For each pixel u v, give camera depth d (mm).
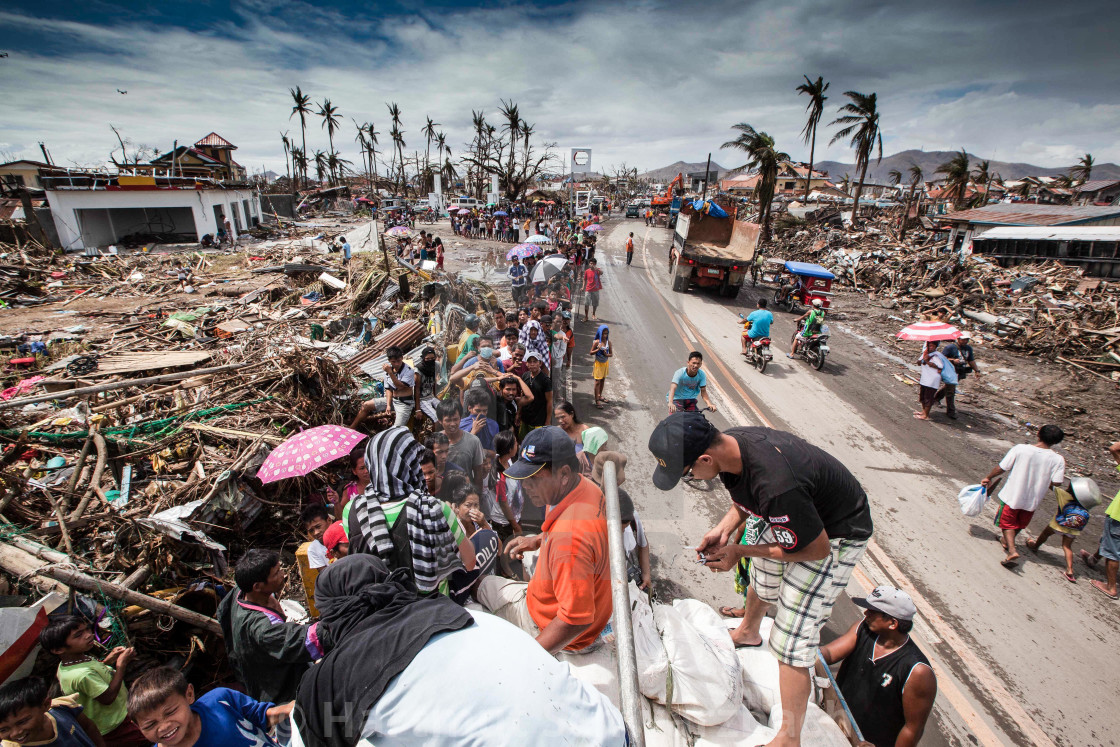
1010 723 3623
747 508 1812
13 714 2100
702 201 16250
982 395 9633
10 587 3154
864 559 5223
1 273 14516
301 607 3521
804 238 27516
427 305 9820
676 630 1864
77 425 5398
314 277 14219
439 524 1686
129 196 21422
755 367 10188
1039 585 4930
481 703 1036
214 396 6062
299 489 4957
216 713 2152
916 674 2443
